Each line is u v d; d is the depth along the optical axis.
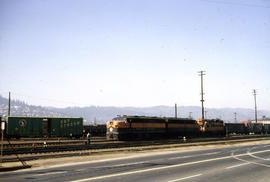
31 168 18.47
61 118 49.31
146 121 46.59
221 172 16.05
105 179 13.84
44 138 46.56
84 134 55.59
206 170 16.72
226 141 47.00
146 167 17.97
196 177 14.43
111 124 42.91
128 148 32.88
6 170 17.55
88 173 15.76
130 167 18.02
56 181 13.49
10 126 43.97
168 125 50.59
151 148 33.12
